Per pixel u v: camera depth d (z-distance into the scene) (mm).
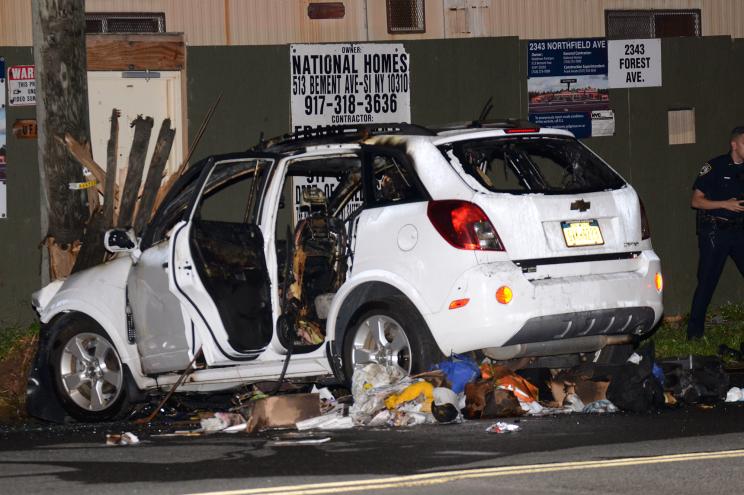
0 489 17578
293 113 38344
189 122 37875
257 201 26938
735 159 35062
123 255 28000
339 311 26109
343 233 26125
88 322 27766
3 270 36688
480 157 26234
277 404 23969
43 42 33000
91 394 27656
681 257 40875
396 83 39031
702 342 34750
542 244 24828
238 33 40562
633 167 40625
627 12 43906
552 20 43125
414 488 17094
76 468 19328
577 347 25641
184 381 26375
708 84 41156
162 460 19906
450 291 24500
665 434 21812
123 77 38125
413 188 25609
